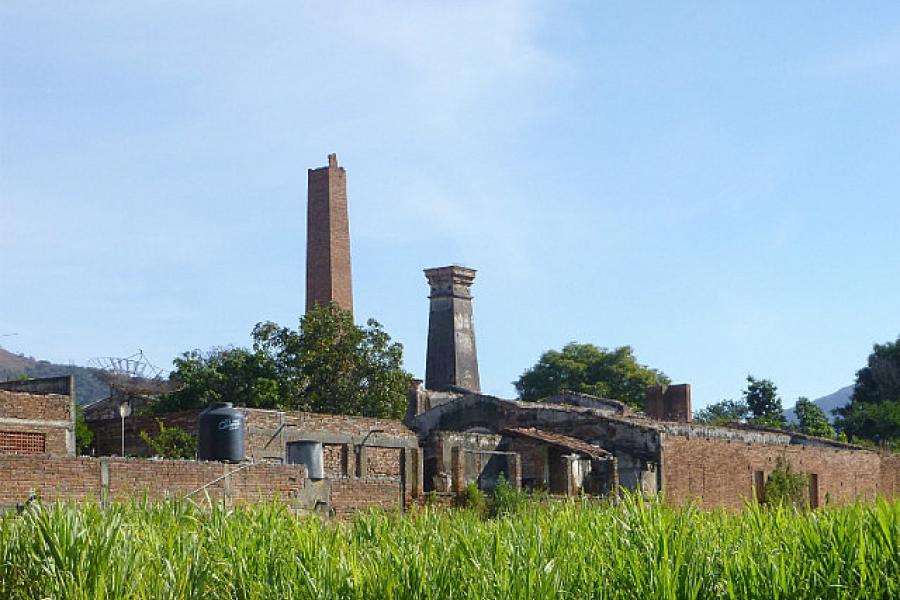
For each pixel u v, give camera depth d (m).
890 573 16.25
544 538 17.77
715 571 16.36
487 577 15.75
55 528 16.69
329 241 66.00
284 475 28.05
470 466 40.00
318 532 17.83
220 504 19.56
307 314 53.00
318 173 67.00
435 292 71.06
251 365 50.47
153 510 19.38
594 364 82.50
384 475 42.22
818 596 15.59
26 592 16.53
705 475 44.91
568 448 40.53
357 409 51.53
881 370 89.81
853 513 18.52
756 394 83.56
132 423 41.50
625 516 19.06
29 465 22.73
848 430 81.25
